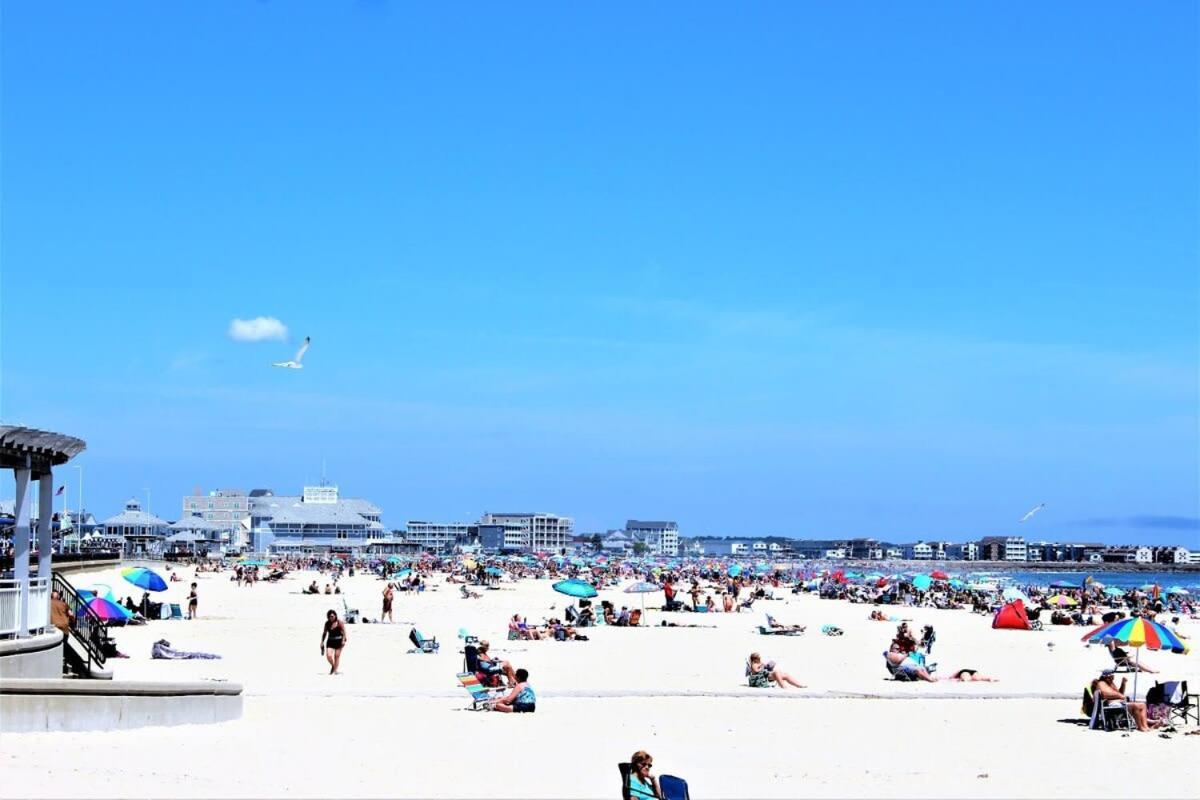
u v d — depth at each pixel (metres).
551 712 23.30
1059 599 63.41
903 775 17.73
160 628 43.31
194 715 19.88
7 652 20.47
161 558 124.62
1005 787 17.00
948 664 35.03
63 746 17.00
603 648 38.47
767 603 76.06
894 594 79.62
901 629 31.78
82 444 23.80
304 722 20.91
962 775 17.83
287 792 14.88
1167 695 22.92
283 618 52.28
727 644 40.59
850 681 29.61
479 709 23.23
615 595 84.00
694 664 33.78
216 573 110.69
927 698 26.36
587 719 22.50
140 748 17.27
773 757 19.03
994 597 74.62
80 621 25.95
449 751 18.56
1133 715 22.36
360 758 17.56
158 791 14.41
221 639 39.50
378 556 189.75
